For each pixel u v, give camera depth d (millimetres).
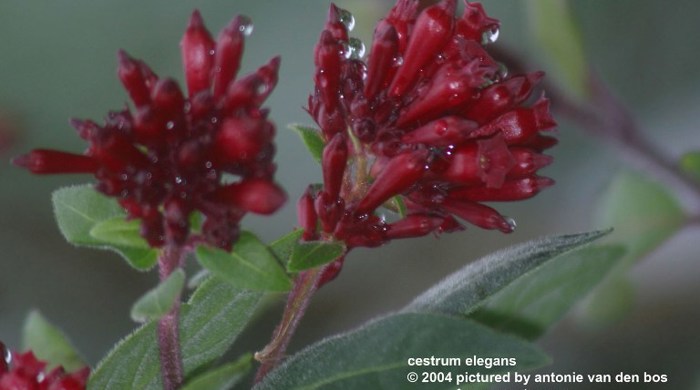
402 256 765
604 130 624
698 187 622
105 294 755
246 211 436
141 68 440
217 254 434
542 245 467
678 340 693
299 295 467
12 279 748
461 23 466
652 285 716
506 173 457
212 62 444
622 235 637
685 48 761
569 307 523
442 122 451
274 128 428
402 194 471
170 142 434
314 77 468
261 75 438
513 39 759
